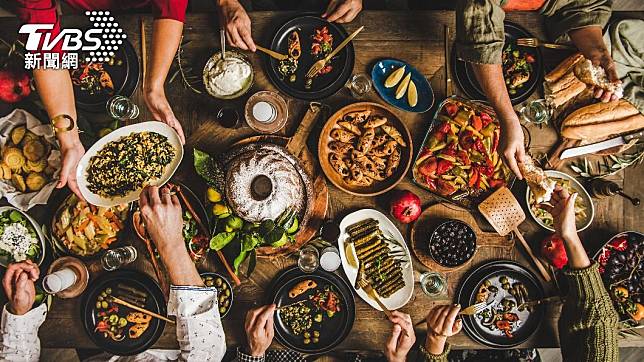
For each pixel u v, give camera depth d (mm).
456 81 1835
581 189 1836
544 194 1695
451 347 1851
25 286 1682
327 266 1771
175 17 1722
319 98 1813
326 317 1835
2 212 1760
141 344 1795
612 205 1875
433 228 1830
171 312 1563
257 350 1775
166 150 1760
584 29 1750
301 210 1762
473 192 1817
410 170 1829
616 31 1824
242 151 1758
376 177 1807
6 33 1775
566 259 1775
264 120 1710
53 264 1750
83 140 1792
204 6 2352
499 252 1852
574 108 1824
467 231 1797
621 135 1817
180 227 1575
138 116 1810
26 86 1761
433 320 1763
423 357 1823
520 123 1838
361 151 1780
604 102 1771
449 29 1831
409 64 1833
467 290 1839
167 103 1750
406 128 1770
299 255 1790
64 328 1778
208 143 1803
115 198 1750
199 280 1590
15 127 1763
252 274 1813
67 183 1741
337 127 1788
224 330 1804
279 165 1696
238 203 1669
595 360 1680
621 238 1836
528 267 1858
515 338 1850
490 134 1777
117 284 1791
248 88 1783
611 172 1853
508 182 1822
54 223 1764
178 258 1561
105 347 1784
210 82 1760
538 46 1822
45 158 1765
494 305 1852
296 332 1833
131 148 1739
